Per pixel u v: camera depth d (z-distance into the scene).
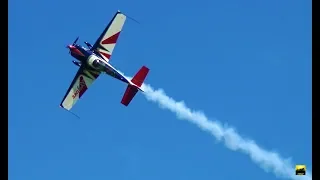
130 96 144.88
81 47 150.62
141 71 143.88
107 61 148.38
